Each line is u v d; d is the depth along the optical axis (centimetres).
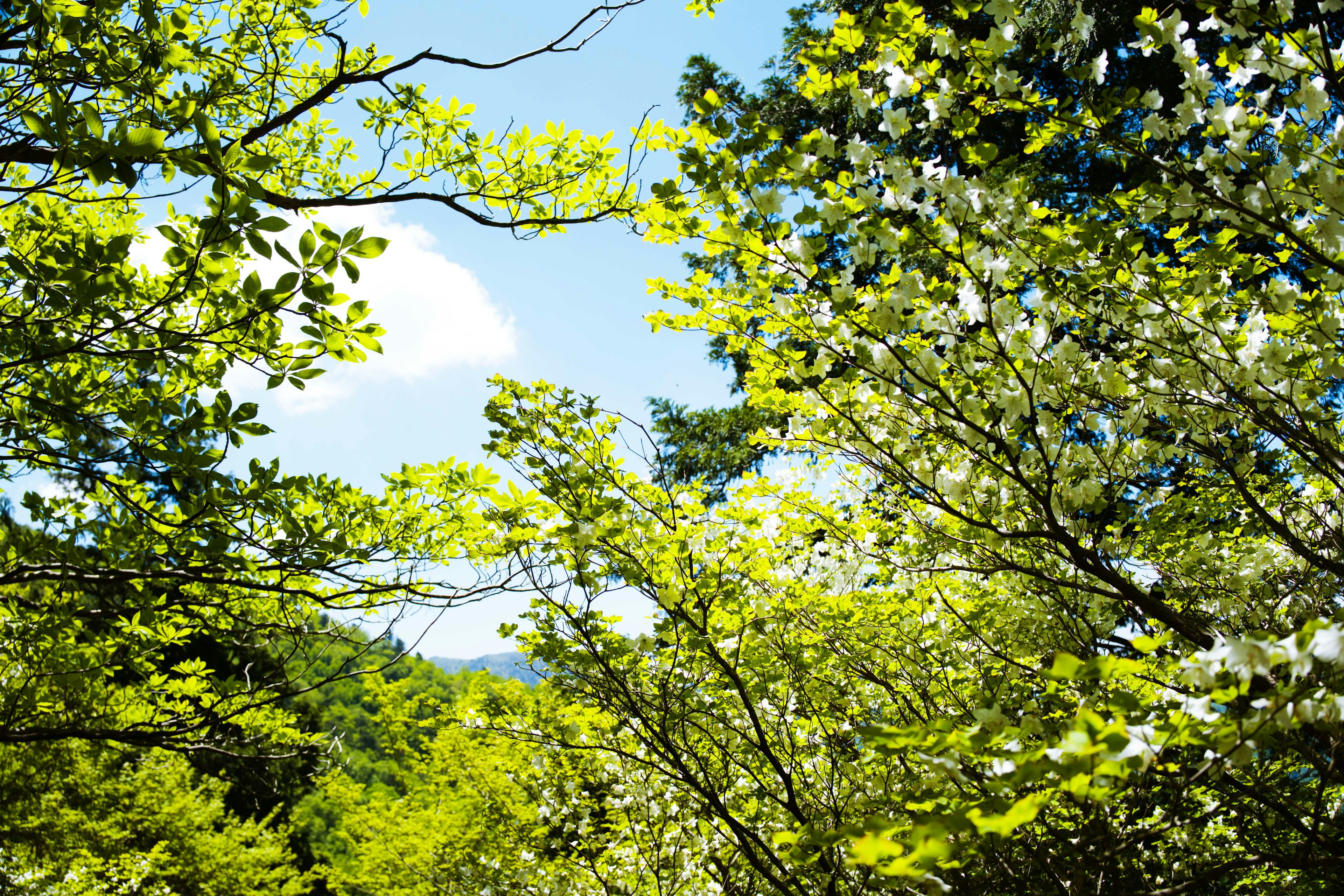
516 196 371
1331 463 260
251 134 301
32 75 228
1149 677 265
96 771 913
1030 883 331
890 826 140
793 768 380
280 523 296
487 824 720
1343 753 220
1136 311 271
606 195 378
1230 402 288
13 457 263
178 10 255
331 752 439
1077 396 295
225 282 227
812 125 707
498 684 665
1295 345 285
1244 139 237
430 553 367
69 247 214
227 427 262
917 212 256
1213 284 270
